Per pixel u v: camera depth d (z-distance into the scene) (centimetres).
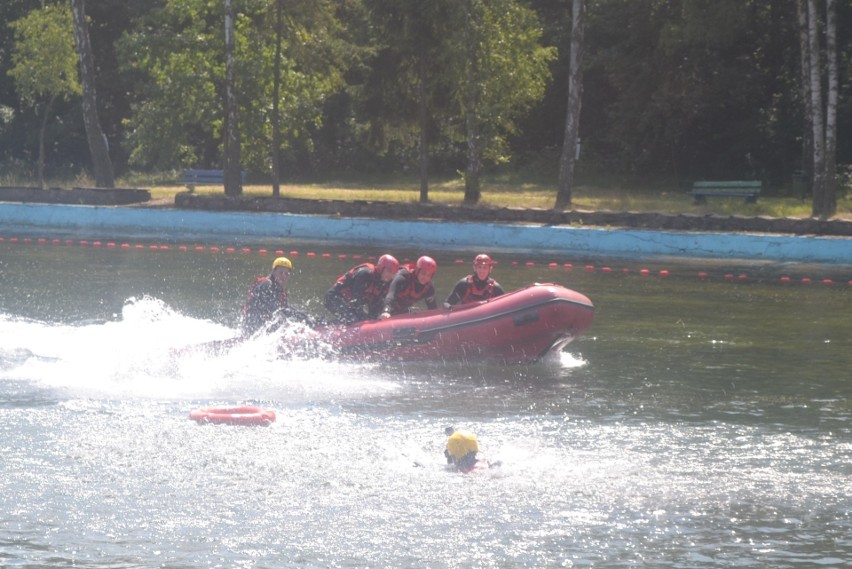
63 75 5284
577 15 4019
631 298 2506
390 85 4622
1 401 1464
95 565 951
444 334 1736
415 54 4344
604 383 1622
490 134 4344
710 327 2128
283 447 1270
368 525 1043
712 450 1277
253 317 1775
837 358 1823
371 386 1584
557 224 3734
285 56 4616
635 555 980
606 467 1212
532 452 1263
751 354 1856
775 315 2283
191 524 1042
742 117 5919
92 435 1309
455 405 1477
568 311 1744
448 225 3675
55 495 1112
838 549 995
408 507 1088
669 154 6072
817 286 2744
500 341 1734
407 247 3566
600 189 5412
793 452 1273
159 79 4553
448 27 4262
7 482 1145
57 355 1753
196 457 1231
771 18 5666
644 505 1101
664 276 2905
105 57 6456
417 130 4762
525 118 6506
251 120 4441
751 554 983
